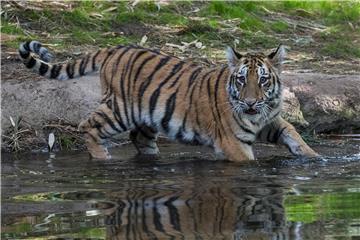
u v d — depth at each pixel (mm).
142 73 12953
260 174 11086
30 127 13672
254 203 9273
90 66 13328
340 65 17875
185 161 12289
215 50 18016
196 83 12703
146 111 12859
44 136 13586
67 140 13562
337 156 12523
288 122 14047
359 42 20203
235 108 12180
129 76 12977
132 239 7832
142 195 9750
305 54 18594
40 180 10844
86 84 14648
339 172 11164
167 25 19328
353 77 16016
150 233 8016
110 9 19625
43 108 13984
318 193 9773
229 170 11438
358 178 10703
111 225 8352
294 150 12633
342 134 15023
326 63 17984
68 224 8438
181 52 17609
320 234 7910
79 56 16562
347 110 15133
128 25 19016
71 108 14070
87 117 13859
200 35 18953
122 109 12992
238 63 12188
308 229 8094
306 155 12531
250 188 10117
